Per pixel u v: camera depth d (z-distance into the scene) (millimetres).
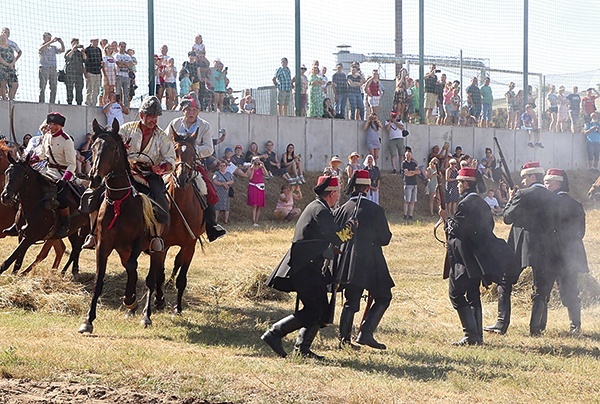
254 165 22438
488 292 12781
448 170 23984
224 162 22156
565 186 10750
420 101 28562
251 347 8992
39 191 11664
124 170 9703
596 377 7957
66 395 6719
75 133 20969
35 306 10953
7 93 20141
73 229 12203
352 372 7797
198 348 8867
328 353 8773
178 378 7180
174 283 13156
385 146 27641
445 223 10047
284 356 8383
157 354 8156
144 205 9828
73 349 8156
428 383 7496
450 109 29531
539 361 8664
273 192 24109
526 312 12062
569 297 10562
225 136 23938
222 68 23812
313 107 26031
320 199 8250
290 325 8281
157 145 10539
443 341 9898
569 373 8109
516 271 9898
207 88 23469
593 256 17578
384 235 8664
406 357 8711
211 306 12016
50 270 12344
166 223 10234
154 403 6613
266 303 12453
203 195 11680
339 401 6691
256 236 19875
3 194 11297
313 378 7395
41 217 11688
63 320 10219
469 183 9875
